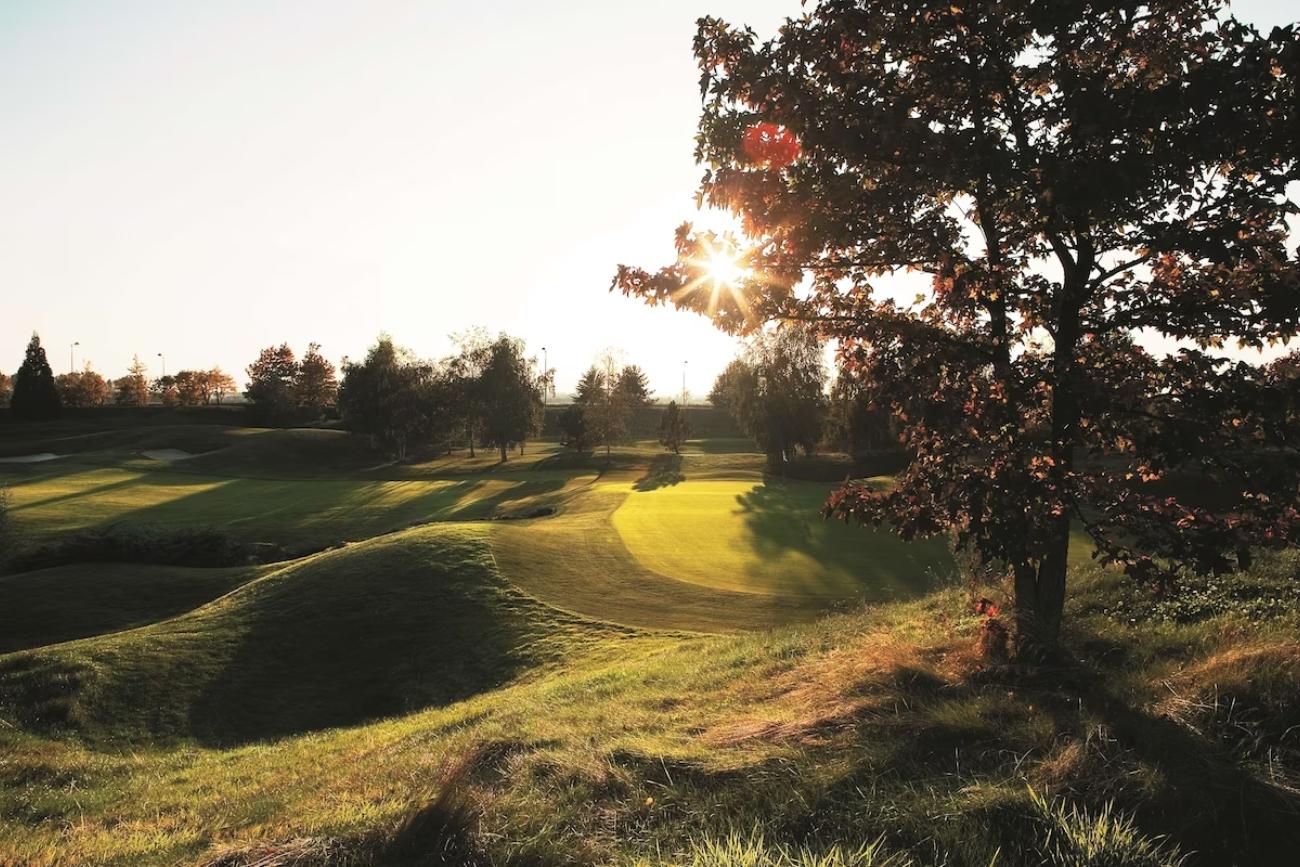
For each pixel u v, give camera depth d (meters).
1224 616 8.02
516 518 38.28
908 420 7.10
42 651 16.48
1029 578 7.65
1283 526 5.72
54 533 41.25
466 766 6.07
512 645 17.38
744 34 7.05
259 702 15.66
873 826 4.05
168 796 9.11
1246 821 3.86
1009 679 6.16
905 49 6.73
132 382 132.62
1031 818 3.96
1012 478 5.97
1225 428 6.02
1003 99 6.61
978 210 6.84
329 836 4.87
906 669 6.67
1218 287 6.32
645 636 16.97
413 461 84.00
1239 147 5.69
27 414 107.75
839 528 29.83
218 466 75.56
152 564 28.95
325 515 46.66
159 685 15.54
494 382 83.38
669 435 79.31
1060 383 6.16
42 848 6.80
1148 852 3.59
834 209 6.53
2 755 11.95
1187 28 6.38
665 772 5.15
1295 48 4.97
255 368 141.00
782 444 62.62
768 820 4.29
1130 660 6.80
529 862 4.17
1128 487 6.46
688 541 27.42
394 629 18.50
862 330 7.57
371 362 82.62
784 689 7.73
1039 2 5.77
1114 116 5.34
